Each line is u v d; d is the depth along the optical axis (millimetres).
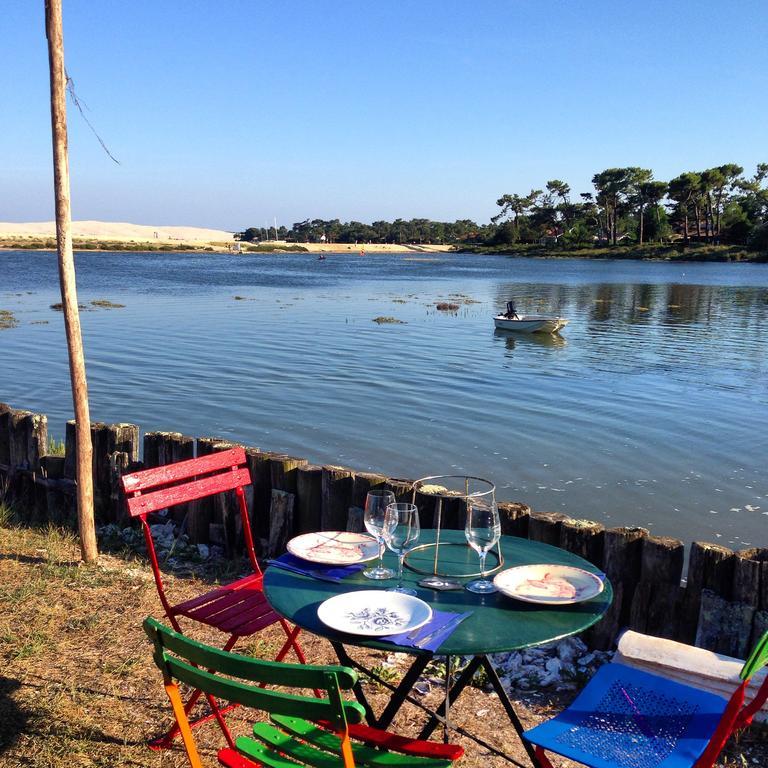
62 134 5363
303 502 5672
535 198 153875
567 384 17625
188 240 195625
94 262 88125
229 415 13953
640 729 2723
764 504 9477
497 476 10547
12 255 100438
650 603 4336
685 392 16766
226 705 3809
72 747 3438
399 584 2994
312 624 2646
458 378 18188
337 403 15086
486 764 3400
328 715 2045
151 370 18422
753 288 51750
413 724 3689
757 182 121938
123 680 4023
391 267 88500
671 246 117125
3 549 5879
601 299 42875
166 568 5664
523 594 2859
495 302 40469
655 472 10766
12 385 16281
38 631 4504
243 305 36375
